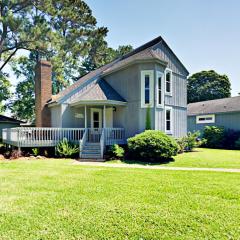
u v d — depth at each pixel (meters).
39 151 15.27
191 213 4.84
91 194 6.18
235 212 4.90
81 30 34.75
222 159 13.55
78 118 17.84
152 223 4.36
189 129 27.64
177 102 18.75
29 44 25.89
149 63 15.83
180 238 3.79
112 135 15.97
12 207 5.18
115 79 18.09
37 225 4.27
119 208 5.12
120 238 3.82
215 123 24.94
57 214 4.78
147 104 15.77
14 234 3.94
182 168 11.09
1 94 29.81
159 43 17.66
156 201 5.61
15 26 23.95
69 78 35.69
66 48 33.44
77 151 14.96
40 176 8.54
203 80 46.31
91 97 16.09
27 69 33.31
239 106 23.09
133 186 7.07
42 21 25.98
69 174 8.98
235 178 8.38
